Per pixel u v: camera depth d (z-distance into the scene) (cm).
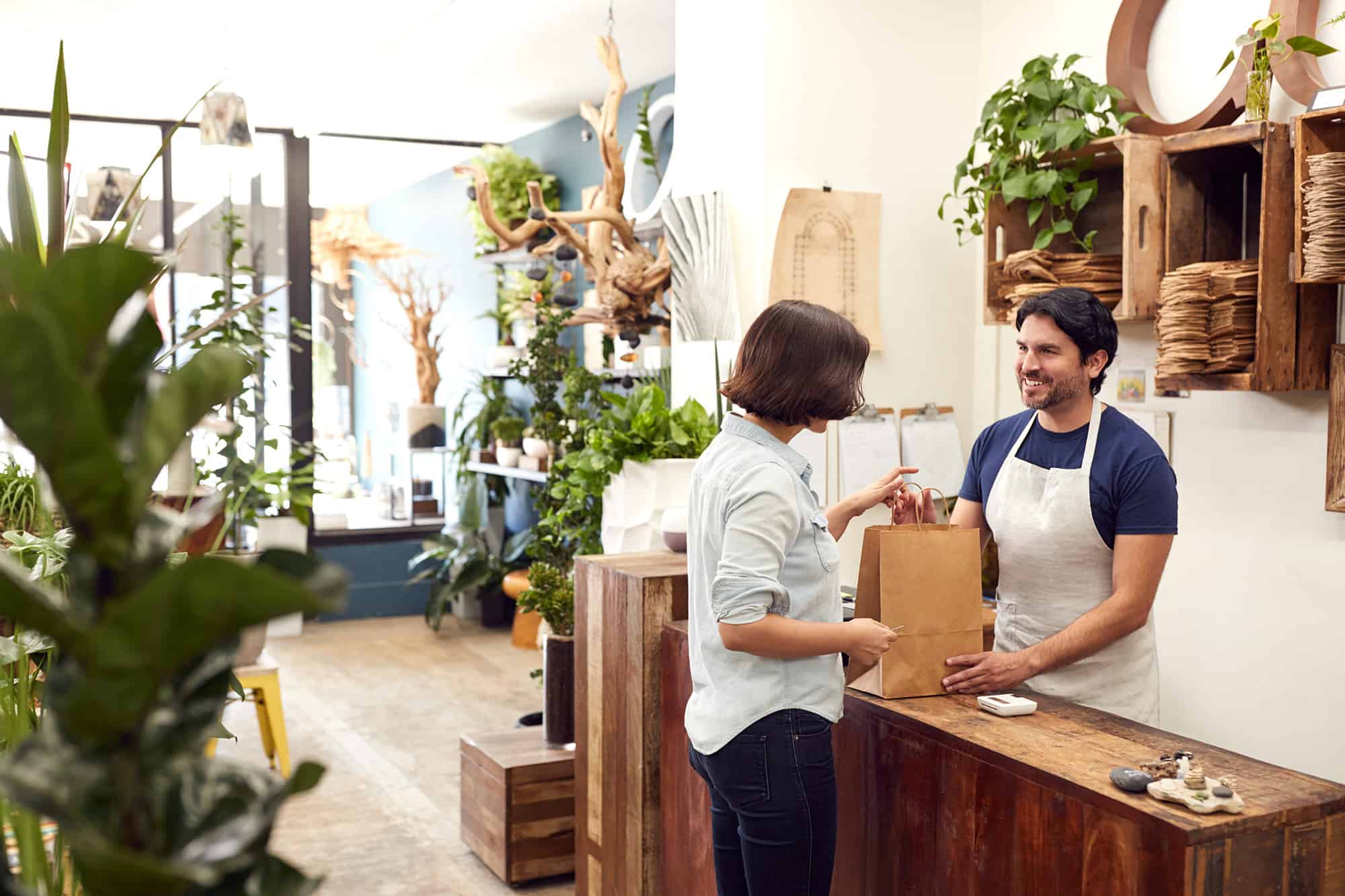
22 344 60
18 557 172
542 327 577
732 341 384
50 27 516
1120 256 314
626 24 513
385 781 439
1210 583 319
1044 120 318
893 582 207
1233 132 273
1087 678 234
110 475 66
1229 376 273
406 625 712
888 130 387
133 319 75
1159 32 332
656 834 287
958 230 355
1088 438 236
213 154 497
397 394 955
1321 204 254
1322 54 274
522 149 761
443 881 353
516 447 677
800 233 370
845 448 377
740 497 186
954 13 395
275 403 723
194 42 540
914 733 198
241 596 64
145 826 70
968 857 187
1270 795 161
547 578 374
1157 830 153
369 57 568
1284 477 297
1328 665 289
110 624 63
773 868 192
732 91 388
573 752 361
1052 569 238
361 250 885
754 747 190
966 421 402
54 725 71
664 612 285
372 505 794
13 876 78
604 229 488
